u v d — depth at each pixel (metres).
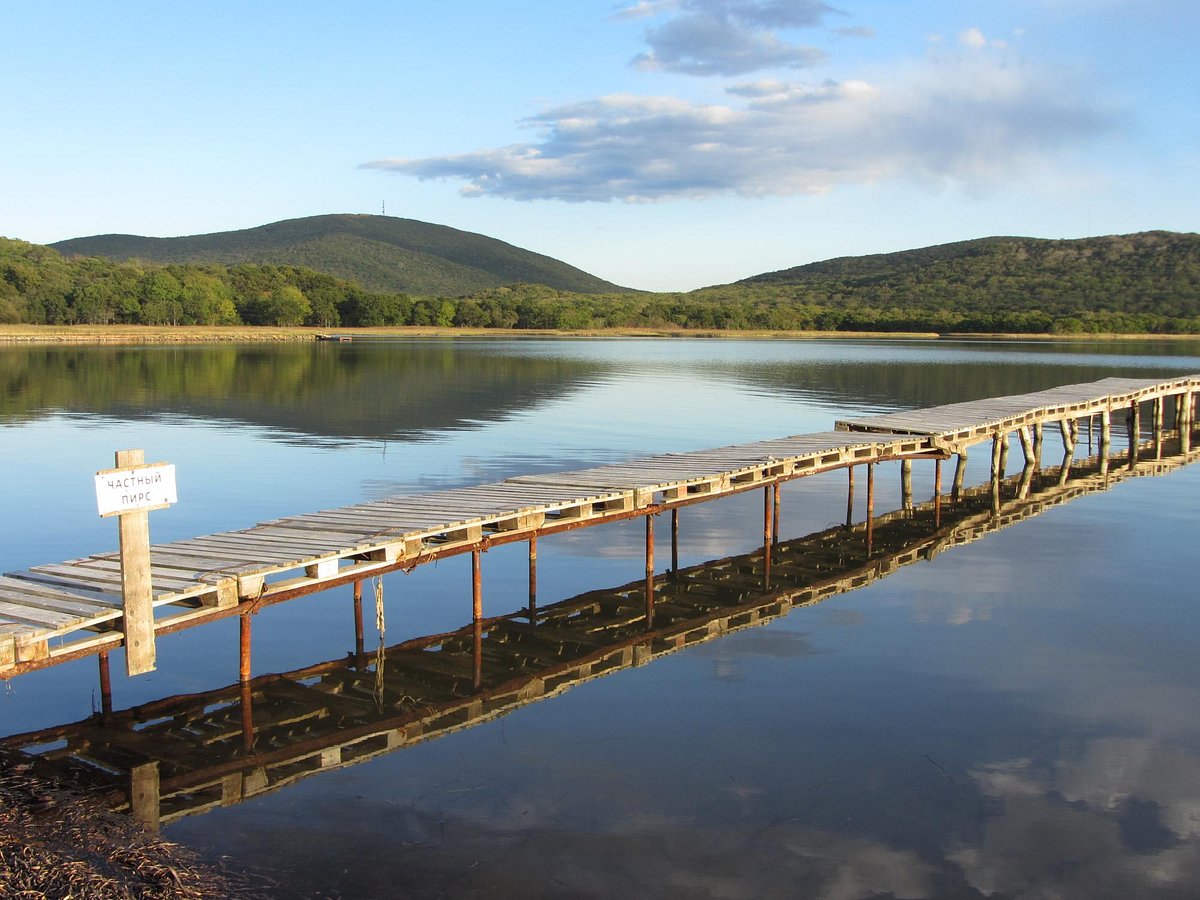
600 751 9.40
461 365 66.56
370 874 7.12
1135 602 14.68
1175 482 26.00
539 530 13.71
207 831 7.75
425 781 8.73
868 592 15.28
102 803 8.21
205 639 12.67
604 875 7.19
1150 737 9.85
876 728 10.00
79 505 20.41
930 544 18.64
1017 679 11.43
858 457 20.02
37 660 8.75
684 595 15.02
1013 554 17.78
